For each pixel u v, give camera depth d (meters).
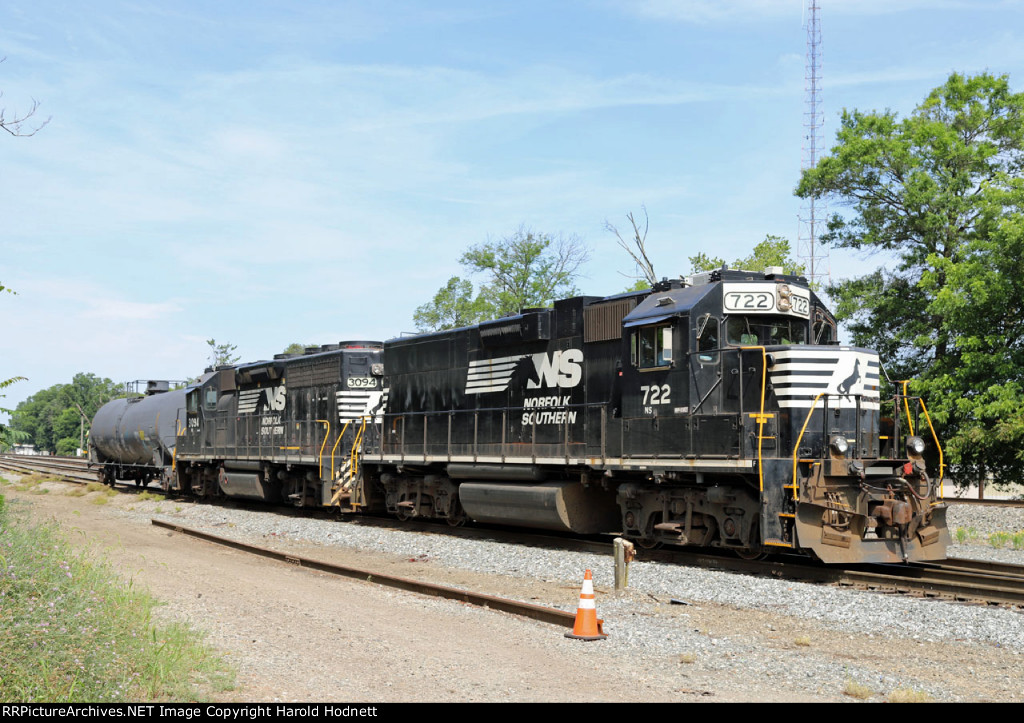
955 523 23.80
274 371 28.78
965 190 28.83
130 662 7.66
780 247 40.28
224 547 19.09
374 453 24.67
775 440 14.52
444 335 22.61
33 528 12.41
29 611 7.88
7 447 10.57
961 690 8.15
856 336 30.22
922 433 27.20
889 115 29.52
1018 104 28.33
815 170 30.03
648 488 17.02
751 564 14.85
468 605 12.20
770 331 15.91
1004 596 12.09
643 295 17.27
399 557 18.05
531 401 19.58
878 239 29.41
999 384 25.45
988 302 25.33
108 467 43.78
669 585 13.46
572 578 14.57
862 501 14.06
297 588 13.48
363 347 26.03
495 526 22.61
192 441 34.50
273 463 28.31
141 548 18.03
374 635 9.97
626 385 17.05
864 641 10.23
